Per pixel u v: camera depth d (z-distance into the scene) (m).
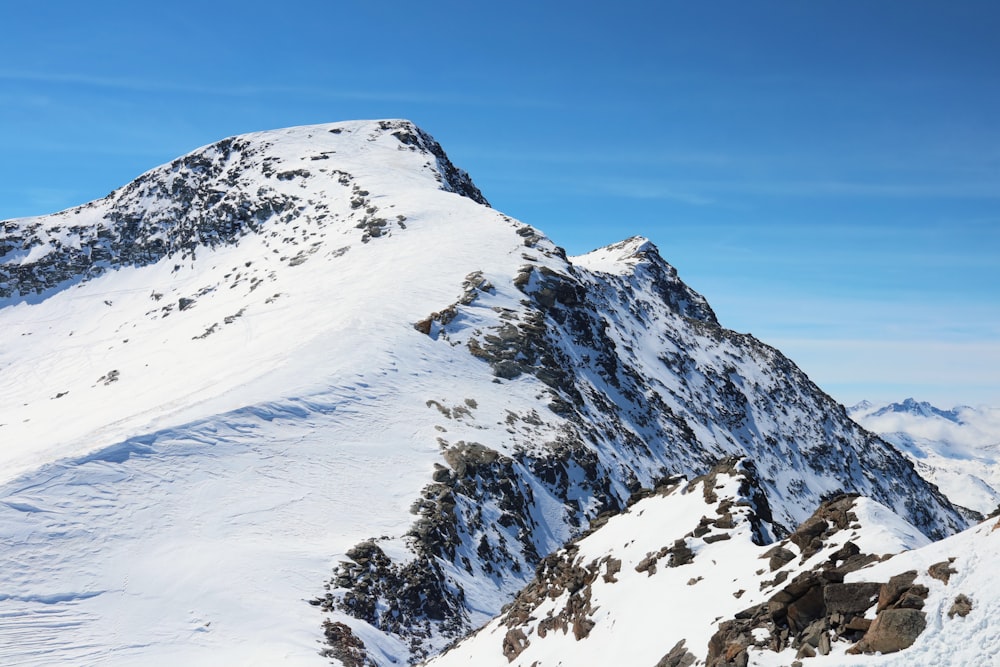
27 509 50.75
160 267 149.62
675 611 23.06
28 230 165.50
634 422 97.75
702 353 153.00
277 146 167.25
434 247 108.69
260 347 86.88
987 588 15.84
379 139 171.88
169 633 44.19
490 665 30.62
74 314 142.88
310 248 122.50
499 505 65.56
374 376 75.50
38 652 41.34
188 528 53.25
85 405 90.56
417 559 55.53
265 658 42.31
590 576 28.89
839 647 17.22
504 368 83.88
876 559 18.56
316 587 49.94
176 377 87.81
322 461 63.19
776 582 20.59
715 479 28.61
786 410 153.50
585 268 155.75
